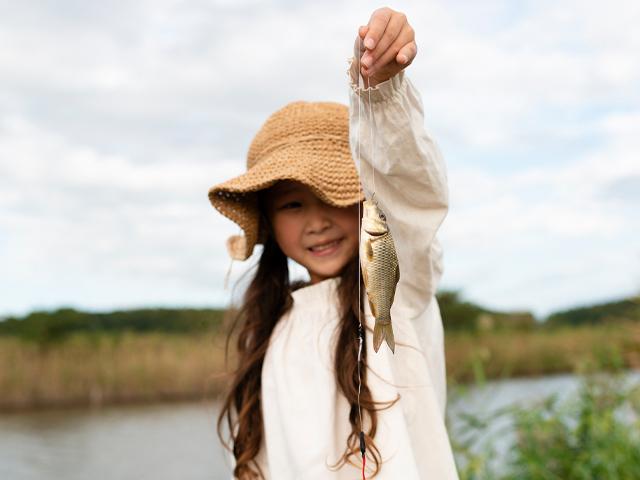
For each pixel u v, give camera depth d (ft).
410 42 2.16
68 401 17.63
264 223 3.27
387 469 2.39
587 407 5.80
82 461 10.65
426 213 2.47
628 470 5.13
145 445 11.98
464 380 13.73
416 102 2.37
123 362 18.33
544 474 5.30
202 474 9.97
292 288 3.27
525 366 18.06
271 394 2.76
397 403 2.49
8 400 17.30
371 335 2.63
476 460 5.38
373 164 2.41
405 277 2.62
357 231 2.90
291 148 2.92
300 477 2.51
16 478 9.62
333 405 2.57
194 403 17.19
